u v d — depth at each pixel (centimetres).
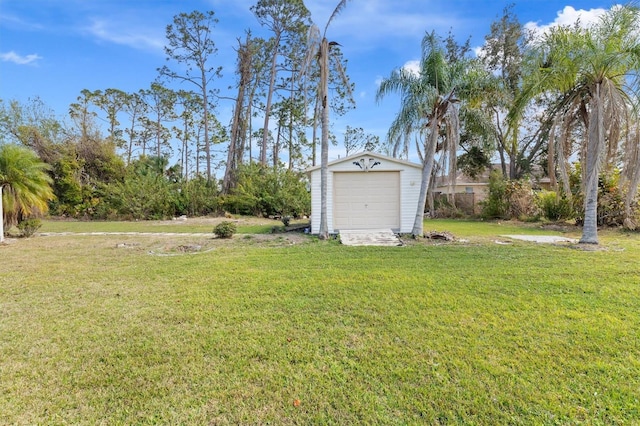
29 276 612
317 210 1222
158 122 3859
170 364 303
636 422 224
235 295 492
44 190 1163
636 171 865
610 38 862
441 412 237
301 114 2991
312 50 998
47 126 2617
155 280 580
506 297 468
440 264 682
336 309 432
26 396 259
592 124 902
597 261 694
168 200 2184
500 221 1741
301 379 278
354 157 1212
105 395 260
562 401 246
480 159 2223
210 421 231
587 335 347
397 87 1060
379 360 305
